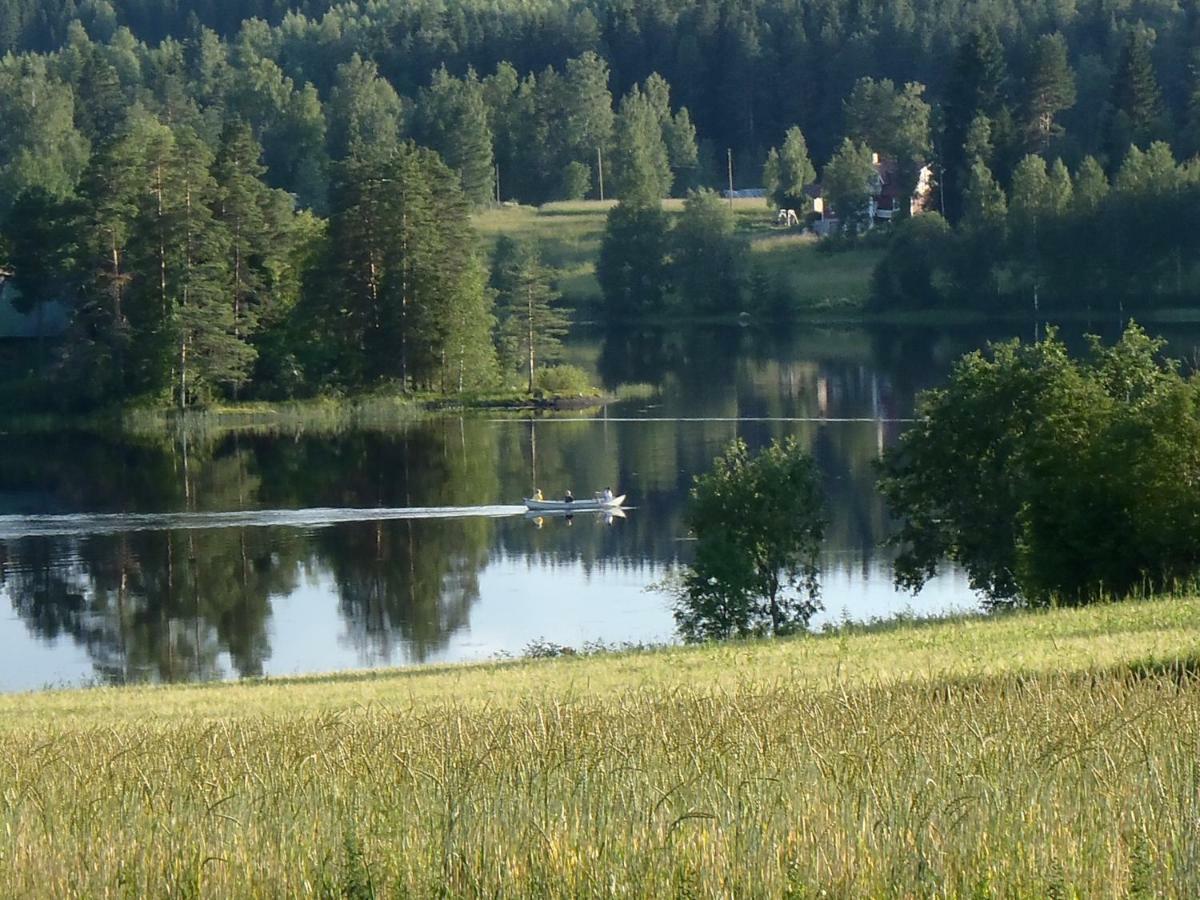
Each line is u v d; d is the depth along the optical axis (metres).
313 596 136.50
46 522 172.12
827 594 132.75
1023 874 30.70
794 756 41.38
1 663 114.75
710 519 122.06
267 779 43.00
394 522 170.00
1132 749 39.69
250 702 72.06
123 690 86.81
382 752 45.97
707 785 37.78
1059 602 101.75
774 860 31.59
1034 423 113.94
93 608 133.00
